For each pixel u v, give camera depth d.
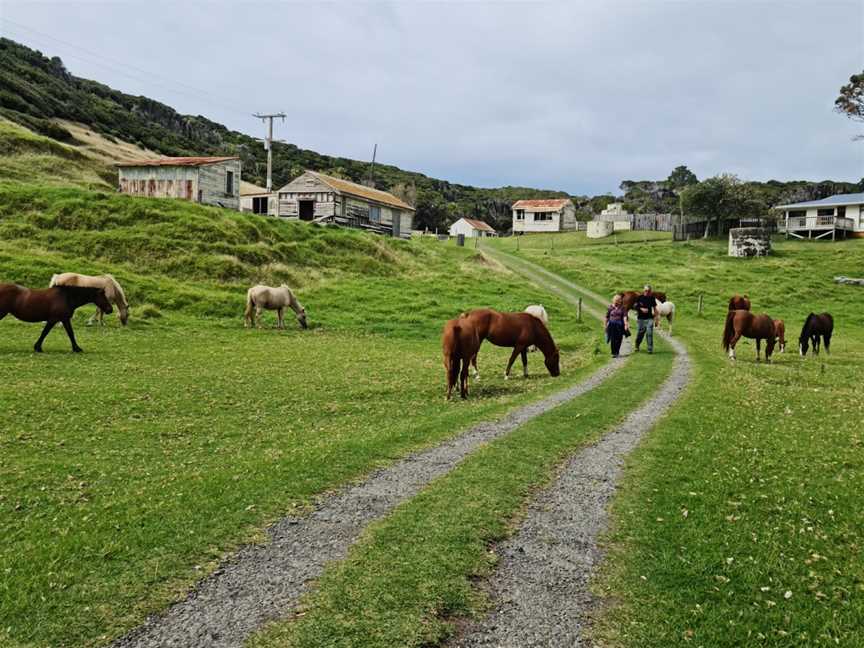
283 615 4.92
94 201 36.16
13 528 6.68
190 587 5.35
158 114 121.94
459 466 8.84
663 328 31.94
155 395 13.60
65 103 84.12
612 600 5.26
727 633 4.77
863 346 27.62
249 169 107.00
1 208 33.22
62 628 4.68
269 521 6.82
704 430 11.07
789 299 42.78
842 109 53.44
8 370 14.91
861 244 65.50
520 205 96.50
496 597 5.29
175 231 34.91
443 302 34.50
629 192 160.38
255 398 13.90
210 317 26.64
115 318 23.94
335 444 9.88
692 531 6.66
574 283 47.81
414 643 4.57
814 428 11.54
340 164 136.38
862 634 4.77
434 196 133.50
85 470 8.76
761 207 77.06
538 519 7.01
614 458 9.43
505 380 17.20
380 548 6.10
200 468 8.93
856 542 6.47
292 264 37.19
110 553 5.91
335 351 21.45
